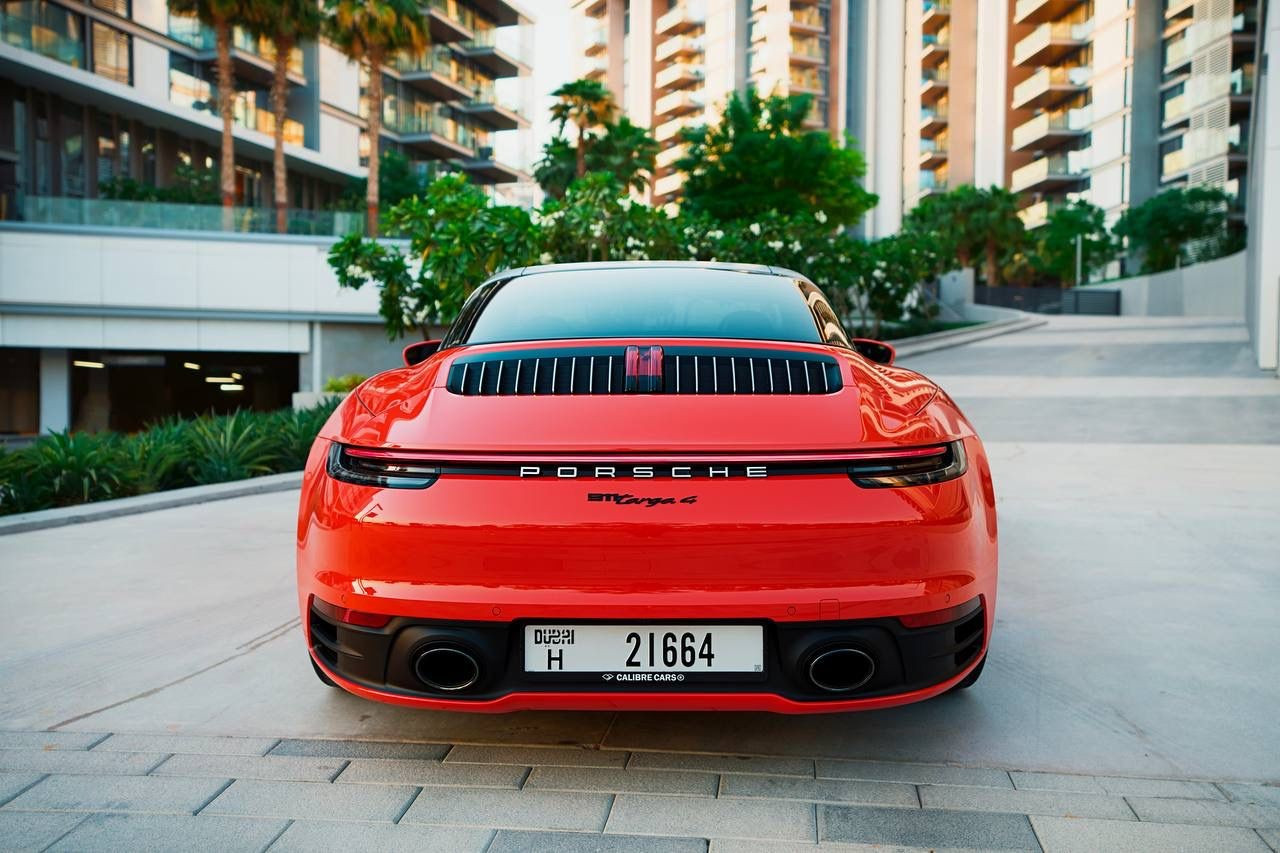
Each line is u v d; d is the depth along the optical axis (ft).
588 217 38.40
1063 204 207.10
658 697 5.99
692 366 6.88
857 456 6.03
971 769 6.94
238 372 101.30
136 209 78.69
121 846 5.85
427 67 161.48
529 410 6.40
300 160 137.28
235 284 80.23
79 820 6.18
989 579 6.63
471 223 36.65
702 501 5.87
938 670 6.25
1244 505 18.26
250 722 7.89
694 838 5.92
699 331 7.66
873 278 81.66
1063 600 11.64
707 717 7.96
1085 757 7.15
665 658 6.00
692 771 6.89
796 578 5.87
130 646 10.07
